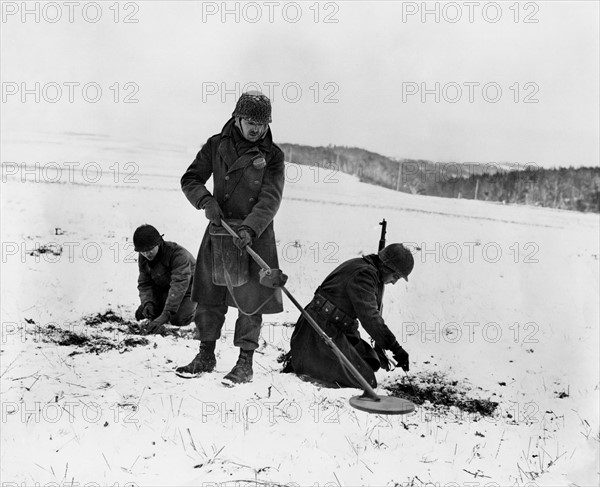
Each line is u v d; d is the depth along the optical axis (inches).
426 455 195.6
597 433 218.4
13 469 176.6
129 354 237.0
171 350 242.4
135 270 307.1
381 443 198.7
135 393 210.8
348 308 222.7
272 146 226.1
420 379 246.4
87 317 267.6
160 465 181.0
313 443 194.2
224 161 221.8
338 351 201.0
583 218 533.3
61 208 383.2
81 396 208.5
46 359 229.9
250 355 223.3
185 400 208.4
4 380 215.9
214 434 193.9
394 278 227.0
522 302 329.4
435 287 340.8
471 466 193.6
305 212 457.1
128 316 269.4
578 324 305.0
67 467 178.4
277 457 187.0
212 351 227.5
